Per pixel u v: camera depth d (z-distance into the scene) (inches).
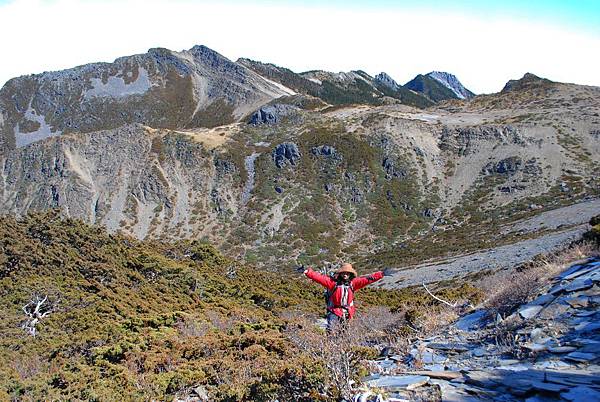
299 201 4375.0
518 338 291.7
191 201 4601.4
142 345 521.7
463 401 198.7
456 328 387.5
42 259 1061.8
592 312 291.4
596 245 459.8
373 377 258.1
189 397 349.4
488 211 3971.5
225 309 1020.5
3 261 1016.2
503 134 4881.9
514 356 267.3
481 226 3656.5
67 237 1228.5
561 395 191.5
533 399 193.6
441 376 235.6
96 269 1101.1
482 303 450.9
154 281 1184.2
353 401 211.5
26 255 1055.0
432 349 319.6
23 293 879.7
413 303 641.6
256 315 971.3
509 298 382.0
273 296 1285.7
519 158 4485.7
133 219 4475.9
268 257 3727.9
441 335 371.9
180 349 501.4
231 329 662.5
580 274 358.3
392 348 349.7
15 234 1151.6
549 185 4074.8
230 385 319.9
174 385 371.6
